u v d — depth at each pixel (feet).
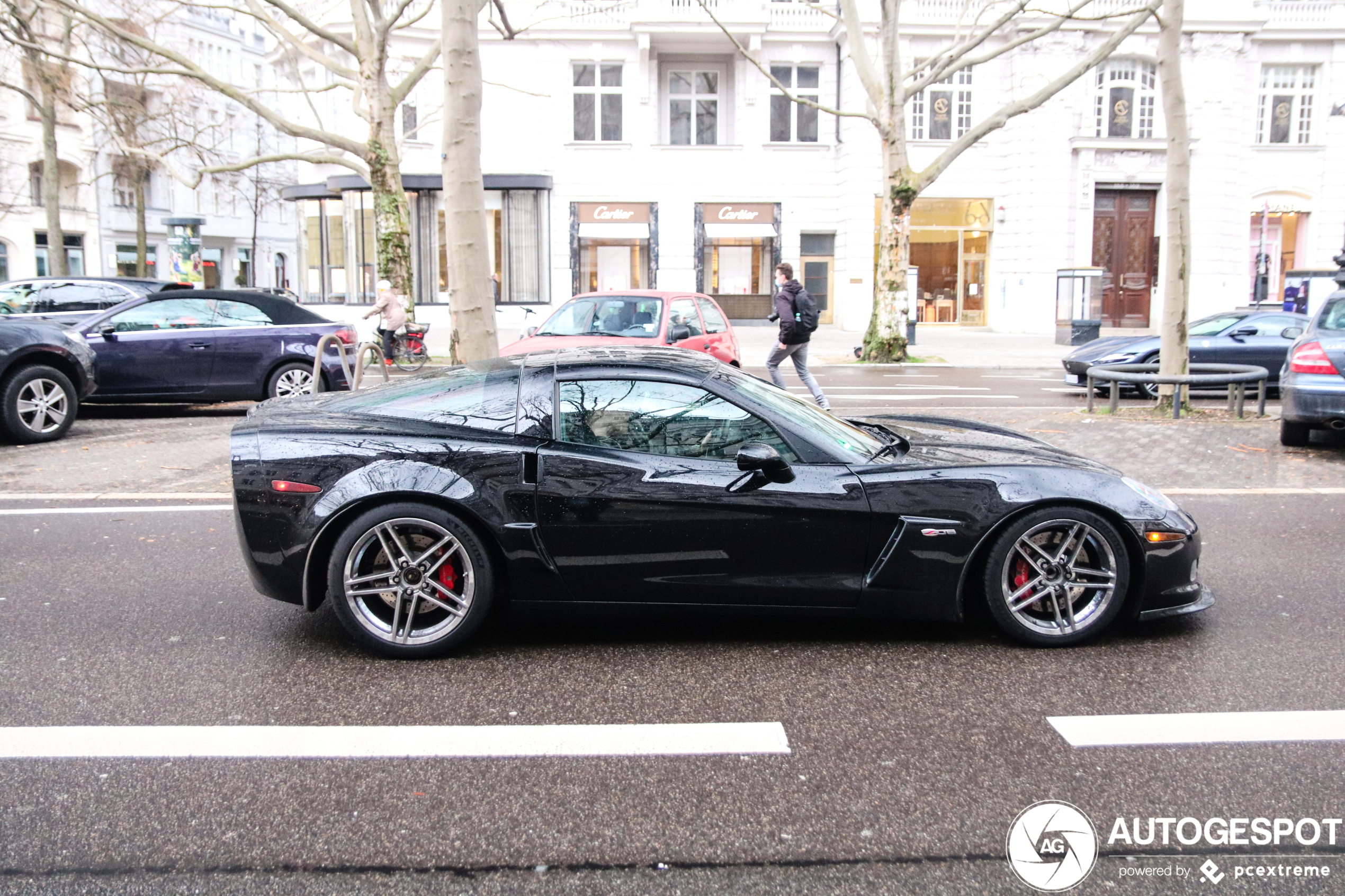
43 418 31.99
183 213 152.76
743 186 99.25
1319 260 100.07
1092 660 13.52
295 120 101.04
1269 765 10.42
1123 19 92.48
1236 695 12.28
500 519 13.17
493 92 97.14
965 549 13.51
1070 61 93.25
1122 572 13.82
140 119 87.40
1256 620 15.17
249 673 13.03
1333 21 96.32
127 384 37.04
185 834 9.04
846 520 13.39
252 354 38.47
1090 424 35.53
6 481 25.96
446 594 13.35
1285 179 98.94
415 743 10.95
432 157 96.27
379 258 56.34
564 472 13.26
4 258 124.47
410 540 13.43
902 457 14.38
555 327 34.40
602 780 10.13
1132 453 29.89
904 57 93.91
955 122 95.91
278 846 8.85
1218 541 20.01
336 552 13.23
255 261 146.41
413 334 52.70
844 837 9.04
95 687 12.51
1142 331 98.58
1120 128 95.96
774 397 14.66
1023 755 10.68
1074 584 13.87
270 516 13.26
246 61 156.97
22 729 11.25
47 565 18.21
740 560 13.44
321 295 101.55
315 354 39.11
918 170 96.17
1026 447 15.52
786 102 98.73
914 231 98.27
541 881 8.32
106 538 20.24
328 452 13.29
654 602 13.61
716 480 13.38
